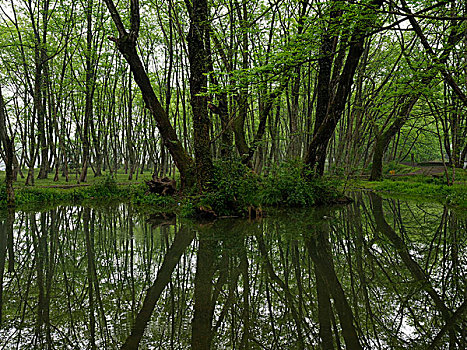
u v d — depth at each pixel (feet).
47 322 11.62
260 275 16.29
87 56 69.67
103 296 14.12
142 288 14.98
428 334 10.21
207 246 21.93
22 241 24.86
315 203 43.50
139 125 90.89
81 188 60.70
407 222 30.19
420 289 14.11
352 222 30.30
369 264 17.69
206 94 28.58
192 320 11.68
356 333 10.45
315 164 43.80
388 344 9.61
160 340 10.16
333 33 23.25
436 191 53.72
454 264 17.37
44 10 63.41
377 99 57.88
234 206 33.83
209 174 34.06
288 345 9.77
